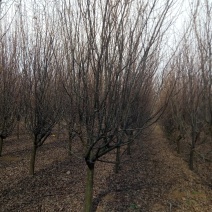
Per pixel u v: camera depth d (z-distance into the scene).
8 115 6.96
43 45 5.25
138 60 2.88
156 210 4.78
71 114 3.42
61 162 7.46
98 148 3.27
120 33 2.62
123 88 2.83
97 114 2.96
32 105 5.83
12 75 6.38
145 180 6.51
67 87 3.63
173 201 5.31
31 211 4.33
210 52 4.37
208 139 10.23
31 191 5.19
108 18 2.57
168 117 11.20
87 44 2.73
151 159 8.83
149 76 3.19
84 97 2.96
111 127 2.95
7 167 6.61
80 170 6.79
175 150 10.45
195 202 5.34
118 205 4.81
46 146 9.50
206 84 4.68
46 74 5.49
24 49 5.38
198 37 4.48
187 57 5.89
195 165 8.30
